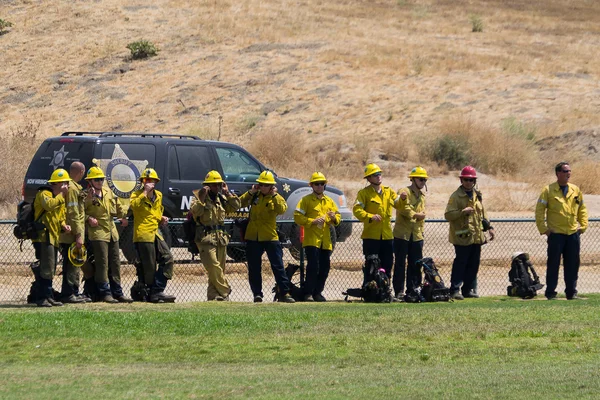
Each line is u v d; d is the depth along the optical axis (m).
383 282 48.41
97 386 28.33
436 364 31.67
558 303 47.16
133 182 58.88
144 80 184.12
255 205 48.78
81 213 45.06
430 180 118.19
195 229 49.31
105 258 46.41
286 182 63.47
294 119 156.38
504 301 48.81
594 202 100.50
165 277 47.91
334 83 171.50
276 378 29.45
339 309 44.25
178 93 175.00
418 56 186.62
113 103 175.50
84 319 39.59
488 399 26.31
